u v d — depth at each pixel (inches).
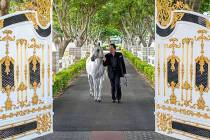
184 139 425.7
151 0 1158.3
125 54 2628.0
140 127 490.9
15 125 404.8
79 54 1727.4
